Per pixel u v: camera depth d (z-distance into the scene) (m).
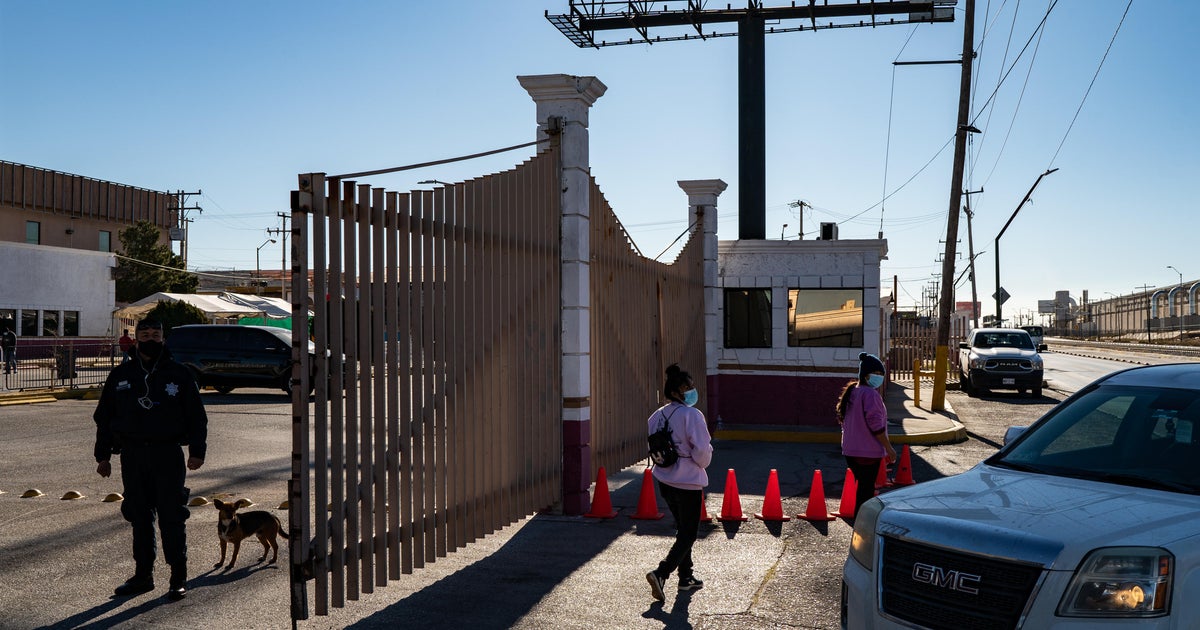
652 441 6.43
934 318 56.06
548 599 6.46
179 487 6.45
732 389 17.19
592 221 10.23
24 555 7.53
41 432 16.23
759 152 18.84
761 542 8.20
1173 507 4.11
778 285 17.02
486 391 7.76
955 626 3.91
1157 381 5.28
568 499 9.38
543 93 9.48
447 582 6.89
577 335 9.43
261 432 16.23
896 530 4.25
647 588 6.73
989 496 4.45
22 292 41.41
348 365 5.81
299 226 5.37
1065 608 3.66
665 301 13.38
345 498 6.02
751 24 19.41
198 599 6.37
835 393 16.80
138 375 6.39
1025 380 24.91
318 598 5.64
